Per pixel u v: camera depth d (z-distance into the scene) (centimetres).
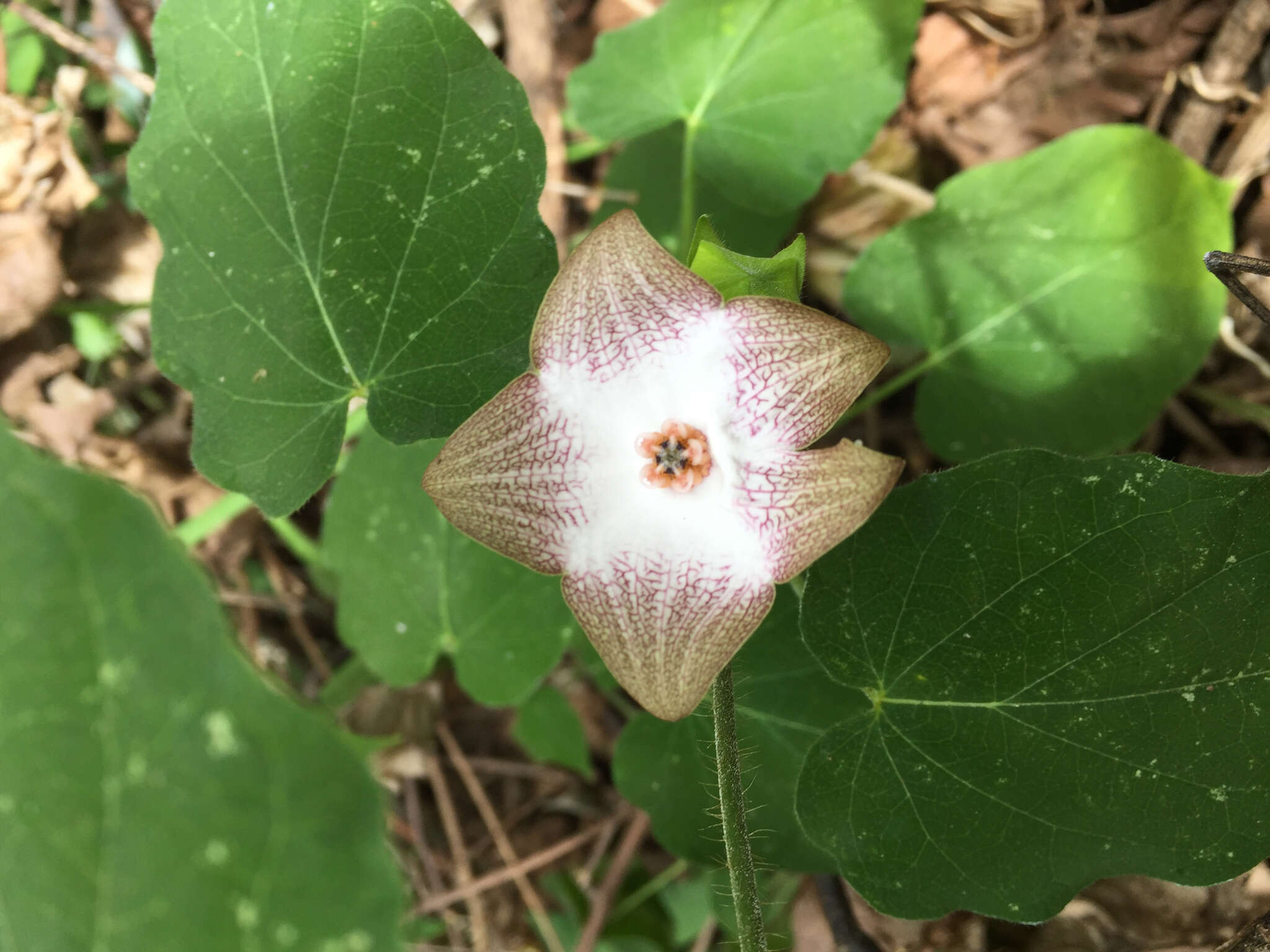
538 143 13
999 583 13
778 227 19
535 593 17
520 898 21
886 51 18
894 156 21
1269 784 12
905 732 13
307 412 14
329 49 13
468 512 11
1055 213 17
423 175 13
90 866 8
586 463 11
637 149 20
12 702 8
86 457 21
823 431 11
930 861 13
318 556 21
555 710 19
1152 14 18
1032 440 18
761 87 18
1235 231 19
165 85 13
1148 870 12
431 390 14
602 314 11
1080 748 13
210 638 8
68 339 21
